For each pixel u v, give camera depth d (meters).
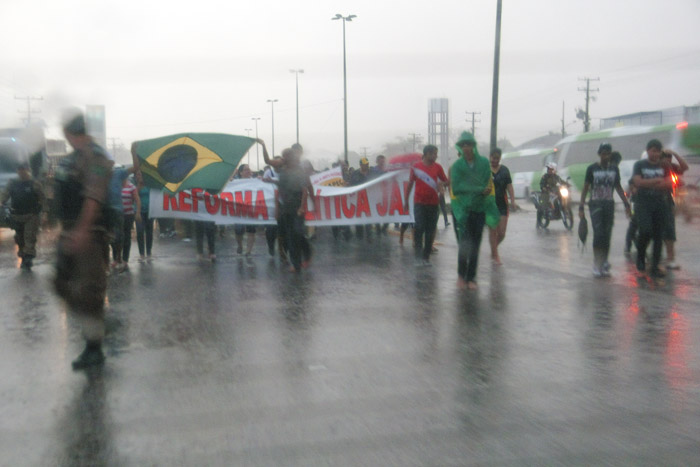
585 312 7.75
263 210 13.16
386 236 17.33
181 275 10.83
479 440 4.27
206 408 4.88
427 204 11.24
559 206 18.67
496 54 25.00
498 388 5.22
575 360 5.92
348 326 7.23
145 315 7.86
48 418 4.73
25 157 19.75
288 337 6.81
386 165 15.08
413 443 4.23
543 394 5.07
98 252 5.92
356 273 10.80
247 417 4.70
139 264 12.18
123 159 16.28
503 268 11.09
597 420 4.55
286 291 9.30
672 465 3.89
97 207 5.78
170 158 11.69
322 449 4.17
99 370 5.79
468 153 9.17
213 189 11.93
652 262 10.15
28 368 5.89
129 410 4.86
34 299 9.01
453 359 5.99
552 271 10.74
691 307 7.97
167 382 5.46
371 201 14.59
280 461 4.01
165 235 17.52
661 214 10.01
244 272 11.08
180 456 4.10
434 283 9.75
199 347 6.48
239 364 5.93
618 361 5.88
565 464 3.92
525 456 4.03
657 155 9.96
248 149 11.55
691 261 11.74
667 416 4.62
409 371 5.67
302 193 10.97
